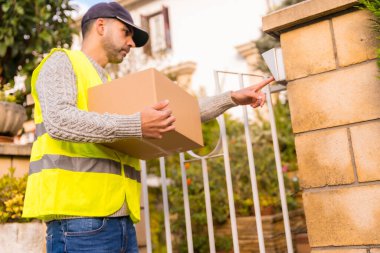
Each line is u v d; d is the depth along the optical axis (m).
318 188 1.86
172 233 4.46
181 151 1.93
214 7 9.29
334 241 1.80
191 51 9.44
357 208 1.77
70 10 4.32
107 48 1.83
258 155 5.11
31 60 3.97
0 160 3.01
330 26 1.90
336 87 1.86
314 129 1.89
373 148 1.77
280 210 4.49
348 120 1.82
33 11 3.92
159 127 1.49
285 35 2.00
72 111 1.45
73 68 1.61
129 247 1.71
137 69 7.67
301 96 1.93
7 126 3.20
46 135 1.58
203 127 5.69
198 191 4.53
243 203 4.46
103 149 1.62
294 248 3.97
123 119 1.47
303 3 1.91
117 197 1.63
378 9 1.66
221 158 4.98
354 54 1.84
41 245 2.72
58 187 1.51
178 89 1.79
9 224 2.66
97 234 1.55
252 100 2.12
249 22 8.79
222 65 9.00
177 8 9.77
